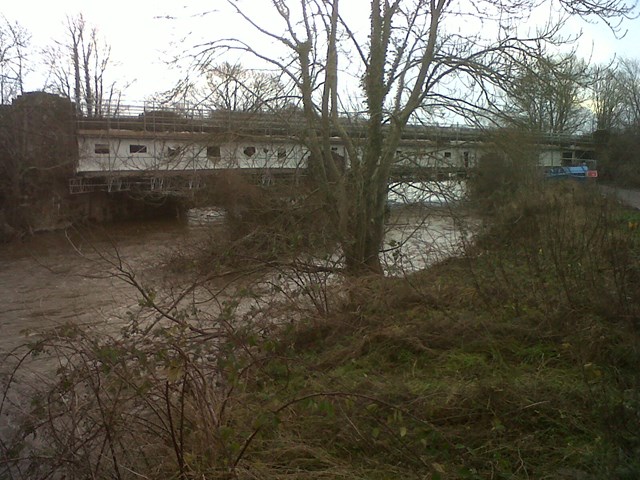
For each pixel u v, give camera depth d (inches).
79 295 557.0
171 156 504.4
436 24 456.4
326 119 472.7
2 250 940.0
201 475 164.4
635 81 1226.0
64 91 1182.9
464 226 446.3
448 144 495.2
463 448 185.8
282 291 321.1
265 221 449.7
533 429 199.0
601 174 1115.3
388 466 180.4
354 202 448.8
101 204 1097.4
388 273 380.5
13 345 417.1
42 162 1116.5
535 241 377.7
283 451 188.5
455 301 327.0
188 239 555.5
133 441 180.2
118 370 182.9
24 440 190.4
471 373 241.9
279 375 234.4
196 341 223.3
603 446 175.8
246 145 503.5
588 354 245.9
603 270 317.7
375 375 252.1
